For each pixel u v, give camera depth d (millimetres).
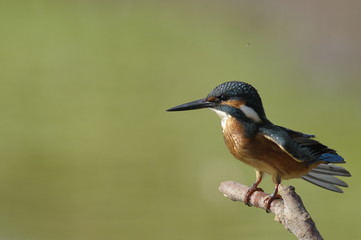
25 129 16906
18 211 13500
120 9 25406
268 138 7543
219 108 7957
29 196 13977
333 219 12656
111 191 14062
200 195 13844
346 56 19906
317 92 18312
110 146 15953
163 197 13742
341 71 19250
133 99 18484
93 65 21078
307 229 5691
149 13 25172
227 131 7914
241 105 7805
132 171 14906
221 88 7961
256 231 12461
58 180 14602
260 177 8008
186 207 13352
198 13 24688
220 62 20578
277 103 17594
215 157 15359
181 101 18297
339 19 21078
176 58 21188
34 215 13344
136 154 15664
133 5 25656
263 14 23172
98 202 13672
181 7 25156
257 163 7793
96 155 15531
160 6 25641
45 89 19469
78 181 14352
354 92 18297
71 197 13859
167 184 14344
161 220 12945
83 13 25281
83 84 19594
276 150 7609
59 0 26672
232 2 24500
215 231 12539
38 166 15172
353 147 15219
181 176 14648
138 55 21625
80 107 18047
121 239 12344
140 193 13938
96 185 14320
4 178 14719
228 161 15094
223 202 13539
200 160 15250
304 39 21156
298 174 7723
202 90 18906
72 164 15281
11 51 22031
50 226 12875
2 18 24719
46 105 18375
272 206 6867
